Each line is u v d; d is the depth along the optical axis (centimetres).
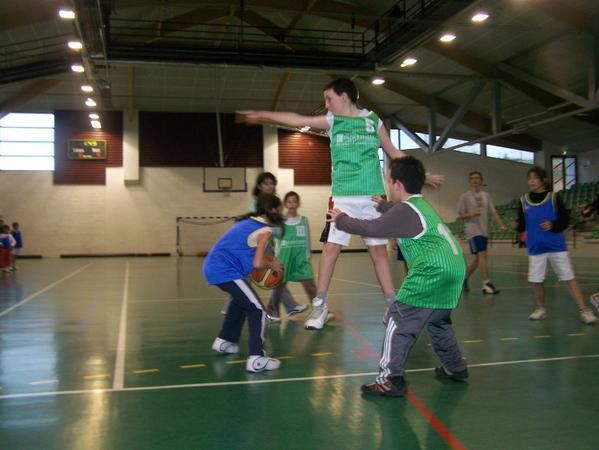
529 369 349
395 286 901
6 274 1306
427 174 359
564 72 1678
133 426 253
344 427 250
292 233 563
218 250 369
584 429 246
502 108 2052
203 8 1499
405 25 1281
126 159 2347
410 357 387
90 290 889
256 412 271
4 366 369
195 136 2402
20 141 2295
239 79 2000
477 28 1484
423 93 2069
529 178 543
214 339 464
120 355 402
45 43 1645
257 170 2452
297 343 438
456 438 237
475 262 771
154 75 1942
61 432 246
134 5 1396
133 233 2362
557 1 1346
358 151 436
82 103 2239
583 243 1708
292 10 1430
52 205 2306
